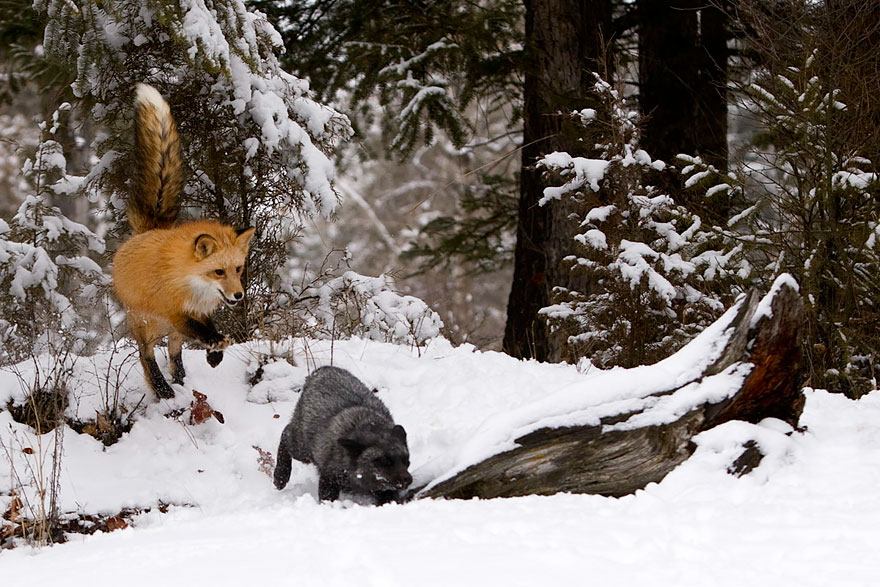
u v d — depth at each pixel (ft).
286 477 22.40
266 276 33.76
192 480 22.79
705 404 17.93
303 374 26.99
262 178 32.60
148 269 22.81
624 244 31.24
